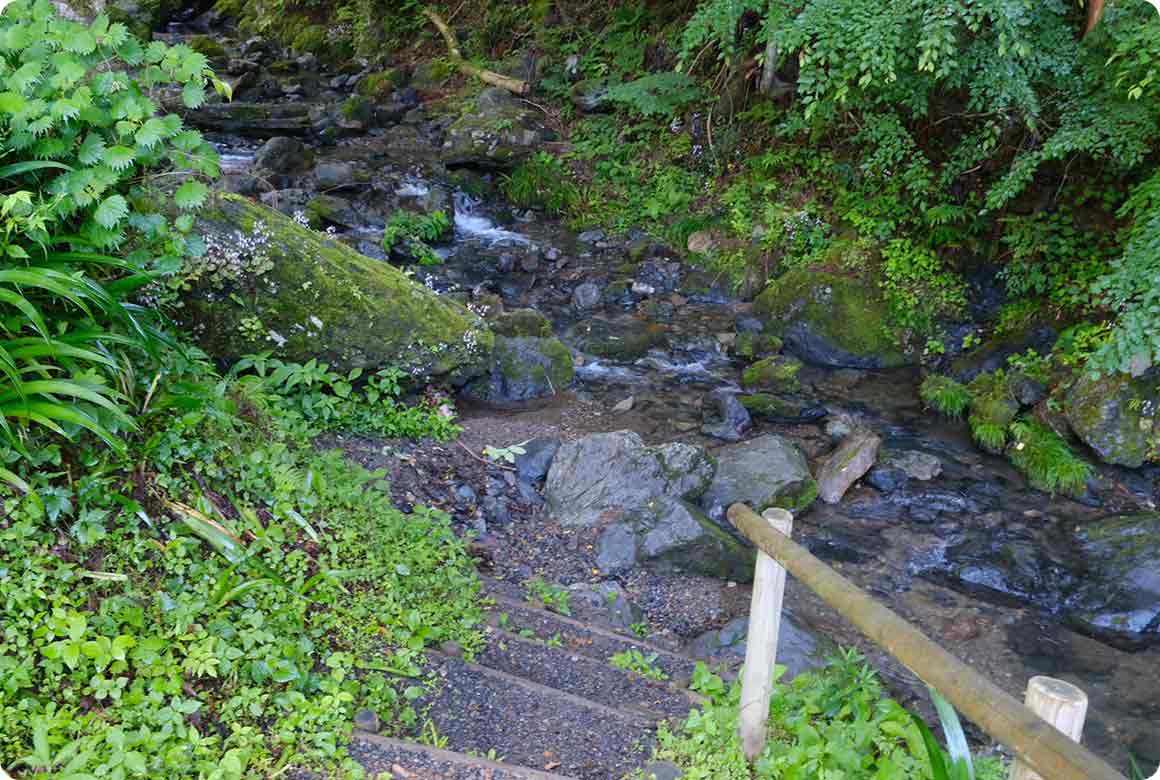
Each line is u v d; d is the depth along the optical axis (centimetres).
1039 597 550
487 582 475
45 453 322
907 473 677
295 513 377
